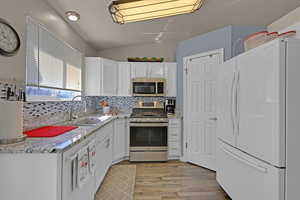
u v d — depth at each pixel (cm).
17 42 179
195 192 260
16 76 181
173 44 472
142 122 386
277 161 154
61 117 286
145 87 426
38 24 215
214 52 337
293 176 154
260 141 173
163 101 461
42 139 161
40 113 227
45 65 231
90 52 430
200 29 376
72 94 330
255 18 333
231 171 226
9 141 146
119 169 344
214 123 338
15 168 137
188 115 380
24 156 137
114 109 463
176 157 398
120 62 434
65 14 271
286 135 153
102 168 276
